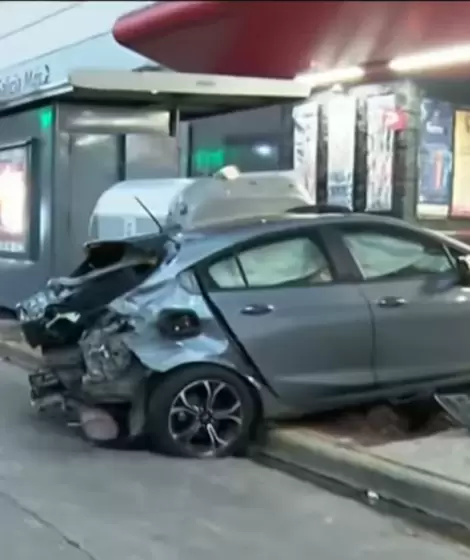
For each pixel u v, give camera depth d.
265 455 7.86
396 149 12.58
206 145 16.34
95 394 7.68
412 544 5.88
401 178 12.55
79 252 13.74
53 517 6.20
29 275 14.16
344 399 8.01
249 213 10.38
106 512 6.33
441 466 6.91
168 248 8.00
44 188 13.84
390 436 7.81
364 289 8.09
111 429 7.99
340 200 13.32
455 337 8.35
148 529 6.01
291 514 6.39
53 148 13.59
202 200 10.22
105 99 13.38
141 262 8.09
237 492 6.85
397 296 8.14
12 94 14.37
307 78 12.92
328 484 7.11
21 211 14.27
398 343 8.13
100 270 8.23
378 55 6.21
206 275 7.79
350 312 7.96
